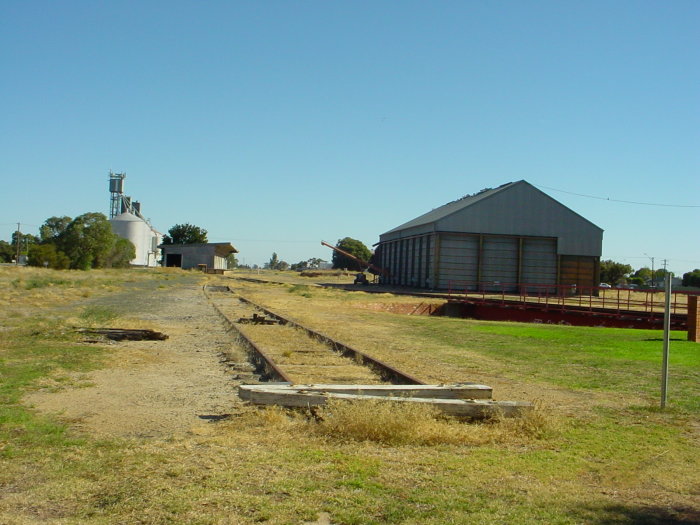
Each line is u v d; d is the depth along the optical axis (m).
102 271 92.62
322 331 20.78
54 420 7.80
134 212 150.75
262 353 13.82
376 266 98.56
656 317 29.88
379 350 15.92
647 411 9.05
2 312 23.70
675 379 11.98
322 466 6.12
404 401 8.09
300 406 8.48
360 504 5.14
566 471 6.25
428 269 72.44
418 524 4.78
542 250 71.44
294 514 4.89
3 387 9.63
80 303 31.11
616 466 6.46
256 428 7.55
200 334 19.23
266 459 6.31
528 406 8.12
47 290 39.75
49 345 14.76
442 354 15.61
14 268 80.12
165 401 9.26
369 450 6.77
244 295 45.72
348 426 7.28
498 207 70.31
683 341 19.31
